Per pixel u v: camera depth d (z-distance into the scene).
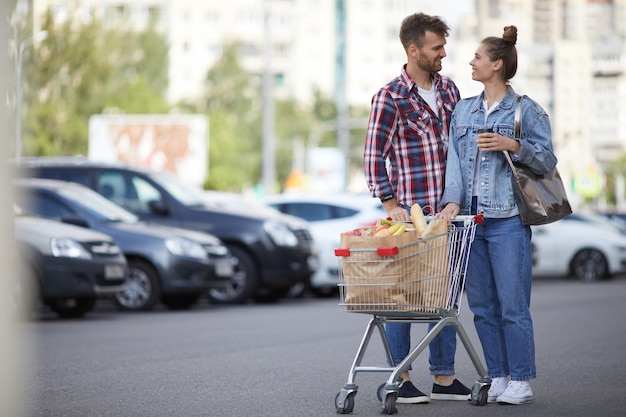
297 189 77.31
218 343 15.57
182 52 153.50
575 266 36.16
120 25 98.75
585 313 20.73
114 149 65.00
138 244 22.28
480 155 10.02
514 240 9.89
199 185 64.50
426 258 9.26
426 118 10.29
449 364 10.23
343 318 20.17
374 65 176.88
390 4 177.50
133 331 17.52
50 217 22.22
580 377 11.71
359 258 9.25
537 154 9.79
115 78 86.56
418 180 10.30
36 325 18.70
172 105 89.56
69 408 9.85
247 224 24.64
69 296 19.53
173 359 13.62
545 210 9.80
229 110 121.75
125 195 24.61
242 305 24.69
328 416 9.33
